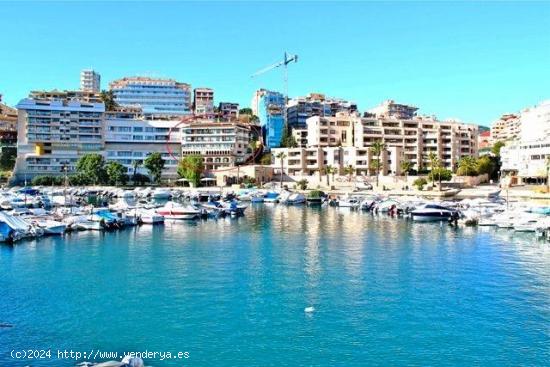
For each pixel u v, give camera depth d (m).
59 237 84.06
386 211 128.62
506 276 57.34
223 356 36.22
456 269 60.88
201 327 41.53
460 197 161.75
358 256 68.94
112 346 37.72
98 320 42.94
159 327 41.44
